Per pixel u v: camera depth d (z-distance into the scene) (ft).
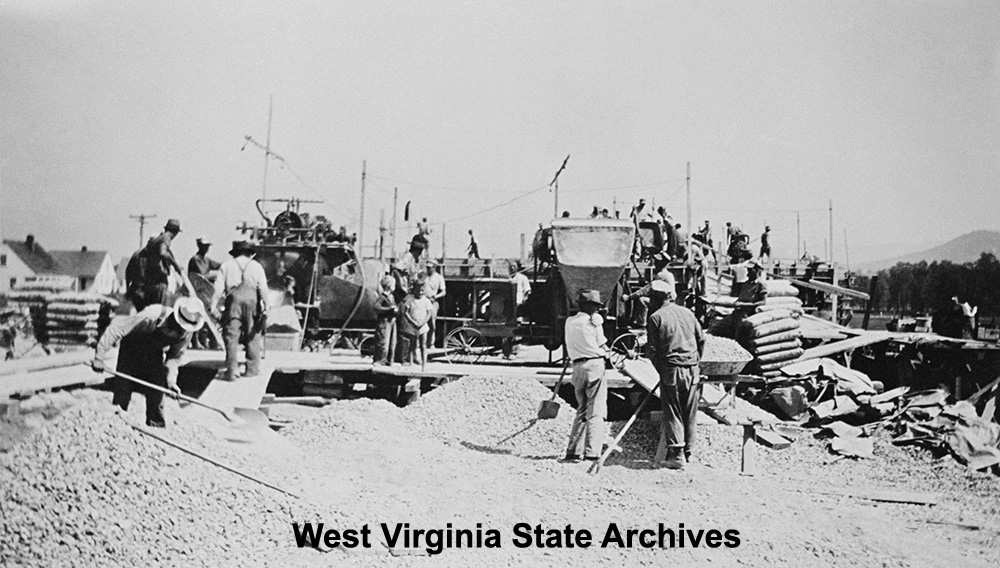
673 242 67.67
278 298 72.13
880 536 30.07
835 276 87.51
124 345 33.37
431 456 39.81
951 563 27.48
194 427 34.12
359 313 73.56
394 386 57.36
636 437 43.62
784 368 54.24
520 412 46.14
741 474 39.34
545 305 61.16
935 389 56.54
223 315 46.68
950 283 81.87
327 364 55.26
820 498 35.37
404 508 30.89
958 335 73.31
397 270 65.72
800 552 28.09
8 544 22.93
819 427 47.75
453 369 54.90
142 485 27.17
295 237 77.30
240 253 47.32
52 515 24.48
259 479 30.32
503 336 62.69
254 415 40.19
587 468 38.73
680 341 39.34
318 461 36.52
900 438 44.45
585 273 52.49
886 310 90.63
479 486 34.91
